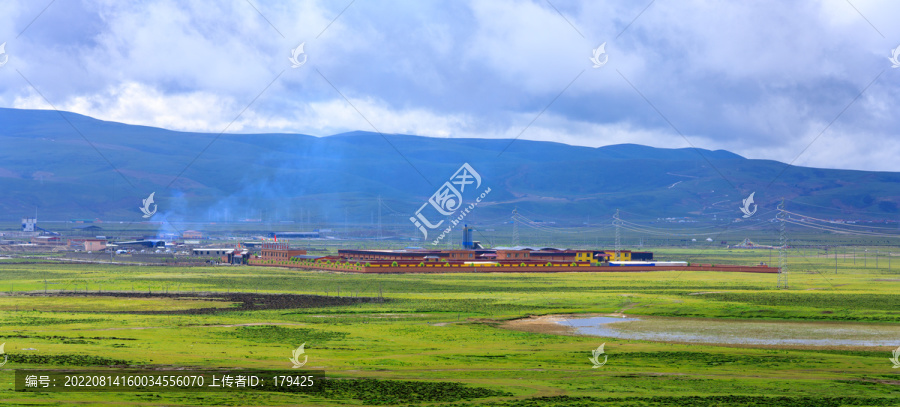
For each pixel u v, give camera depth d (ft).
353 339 327.47
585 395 217.36
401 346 310.45
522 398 211.82
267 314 416.26
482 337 341.62
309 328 357.20
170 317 392.06
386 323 382.63
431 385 225.56
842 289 611.47
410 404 202.69
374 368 254.06
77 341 297.74
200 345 298.76
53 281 618.85
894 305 479.41
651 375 250.16
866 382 242.99
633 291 581.53
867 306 472.44
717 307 451.53
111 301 476.95
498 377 241.76
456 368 257.55
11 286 572.92
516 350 302.45
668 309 446.60
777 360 284.82
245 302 477.36
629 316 424.46
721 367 269.44
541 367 262.67
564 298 515.91
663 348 312.50
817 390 229.66
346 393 213.05
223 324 367.04
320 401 202.59
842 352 311.68
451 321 395.75
